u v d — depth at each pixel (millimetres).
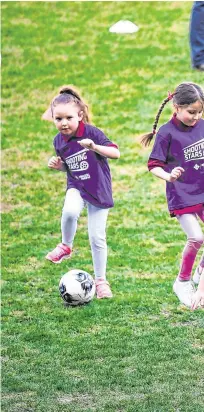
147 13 24047
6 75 21375
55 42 22906
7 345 9727
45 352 9492
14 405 8227
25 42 22938
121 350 9438
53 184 16109
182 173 8281
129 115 18984
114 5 24719
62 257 9930
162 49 22062
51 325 10273
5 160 17250
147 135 8586
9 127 18891
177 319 10359
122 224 13961
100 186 9531
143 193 15430
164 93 19891
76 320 10383
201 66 10867
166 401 8203
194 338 9758
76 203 9555
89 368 9016
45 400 8320
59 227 14016
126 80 20703
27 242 13367
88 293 10766
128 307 10734
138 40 22656
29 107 19875
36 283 11711
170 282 11539
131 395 8375
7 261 12531
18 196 15523
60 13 24453
